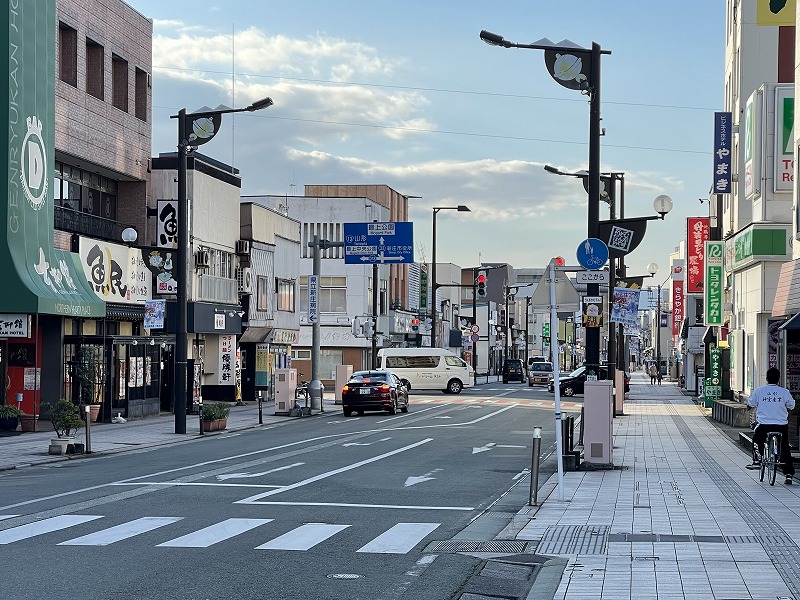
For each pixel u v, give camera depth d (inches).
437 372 2704.2
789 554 472.7
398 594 397.4
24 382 1295.5
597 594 391.2
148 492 705.0
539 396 2524.6
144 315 1444.4
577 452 895.7
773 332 1514.5
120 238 1672.0
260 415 1493.6
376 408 1733.5
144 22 1740.9
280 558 465.4
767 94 1504.7
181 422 1293.1
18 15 1257.4
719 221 1878.7
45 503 644.7
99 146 1558.8
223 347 2007.9
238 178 2079.2
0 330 1234.0
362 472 848.9
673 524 568.7
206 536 521.7
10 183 1234.6
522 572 442.3
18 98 1255.5
